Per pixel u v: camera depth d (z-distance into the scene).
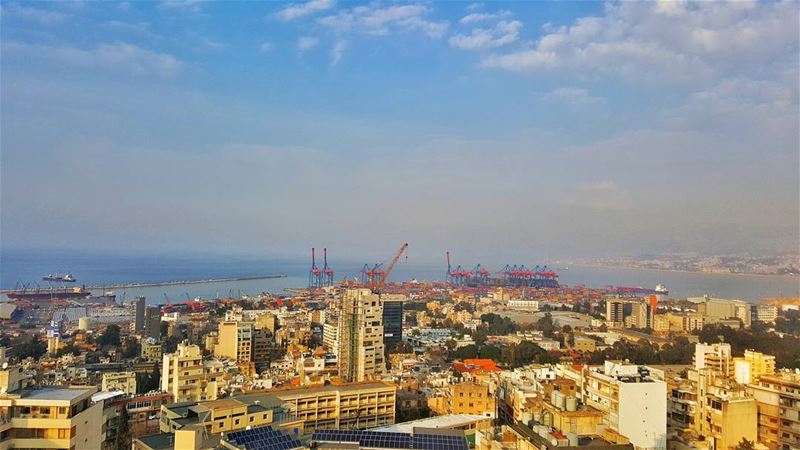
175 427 132.00
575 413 131.62
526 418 134.38
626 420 145.25
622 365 175.62
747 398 144.75
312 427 196.75
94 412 127.69
